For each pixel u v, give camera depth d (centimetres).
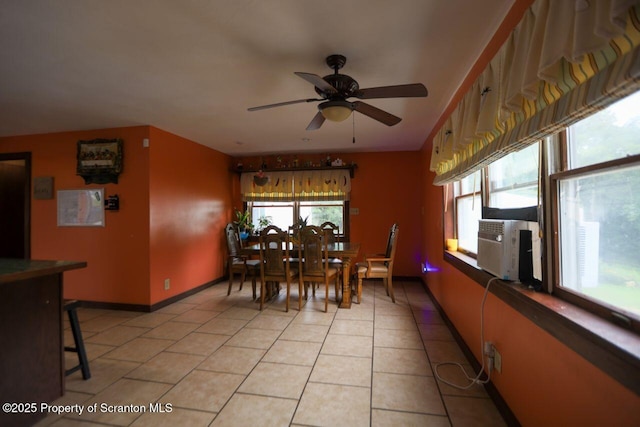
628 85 81
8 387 167
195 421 177
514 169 195
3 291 166
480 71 211
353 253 377
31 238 404
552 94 117
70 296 392
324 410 186
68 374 206
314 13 168
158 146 388
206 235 493
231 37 191
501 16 171
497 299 186
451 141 265
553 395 126
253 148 516
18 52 207
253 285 427
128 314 362
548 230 145
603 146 115
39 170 403
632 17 80
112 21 174
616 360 88
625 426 88
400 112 335
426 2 161
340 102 208
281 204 585
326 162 546
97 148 380
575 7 94
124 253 377
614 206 110
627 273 104
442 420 176
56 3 158
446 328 315
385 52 210
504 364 176
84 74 239
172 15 169
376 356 254
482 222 205
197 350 267
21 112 326
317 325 325
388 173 546
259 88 267
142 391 206
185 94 280
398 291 467
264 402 194
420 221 534
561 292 138
